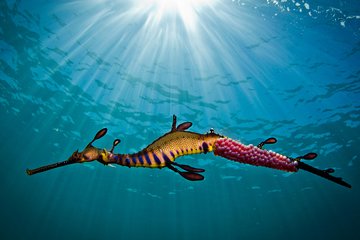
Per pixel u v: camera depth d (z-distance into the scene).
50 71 15.21
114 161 1.06
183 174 1.05
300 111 15.60
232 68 13.66
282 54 13.01
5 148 25.95
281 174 24.00
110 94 15.72
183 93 14.91
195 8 11.90
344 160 21.27
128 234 44.50
